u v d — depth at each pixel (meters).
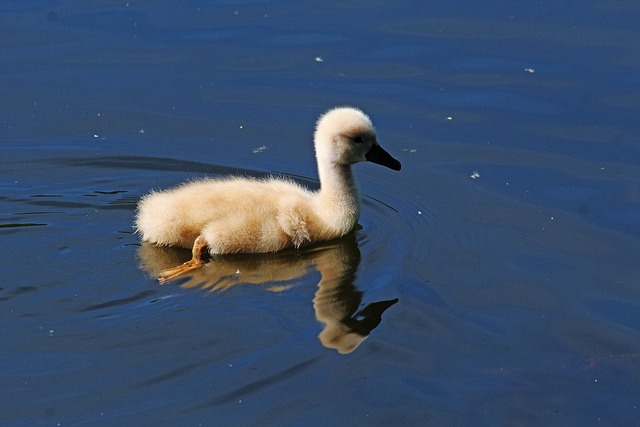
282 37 19.41
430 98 17.48
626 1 20.64
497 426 9.72
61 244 12.88
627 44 18.83
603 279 12.46
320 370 10.23
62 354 10.36
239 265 12.63
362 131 13.66
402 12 20.42
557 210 14.20
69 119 16.73
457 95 17.55
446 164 15.65
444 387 10.21
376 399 9.92
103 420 9.40
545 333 11.27
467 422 9.73
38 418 9.40
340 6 20.72
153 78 17.98
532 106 17.12
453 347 10.90
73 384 9.90
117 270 12.26
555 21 19.84
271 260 12.83
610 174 15.11
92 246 12.90
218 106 17.30
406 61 18.59
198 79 18.00
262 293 11.79
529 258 12.93
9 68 18.09
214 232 12.70
